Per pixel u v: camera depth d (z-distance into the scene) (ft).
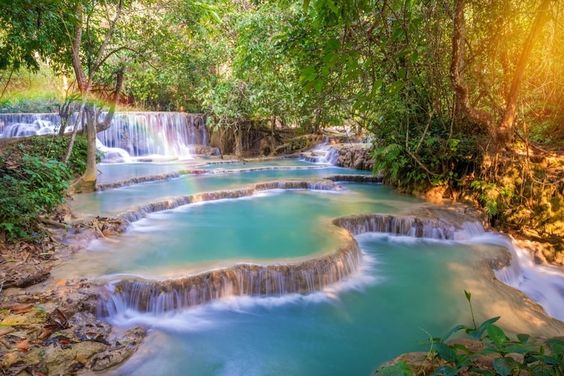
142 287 15.48
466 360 8.43
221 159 56.59
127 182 35.86
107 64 30.81
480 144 29.40
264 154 62.75
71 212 24.13
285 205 30.35
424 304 16.83
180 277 15.96
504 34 16.78
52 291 14.75
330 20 8.73
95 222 22.54
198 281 16.15
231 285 16.84
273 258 18.39
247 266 17.24
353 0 8.20
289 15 29.37
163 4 28.04
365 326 15.28
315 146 62.49
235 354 13.44
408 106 29.91
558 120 30.78
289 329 15.01
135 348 12.89
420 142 28.96
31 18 17.97
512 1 16.10
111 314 14.92
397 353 13.73
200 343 13.94
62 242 19.79
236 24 37.73
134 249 20.02
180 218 26.53
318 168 49.57
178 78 44.52
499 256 22.12
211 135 63.62
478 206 29.35
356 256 20.85
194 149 61.05
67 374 11.10
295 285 17.38
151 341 13.55
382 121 32.99
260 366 12.90
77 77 25.77
